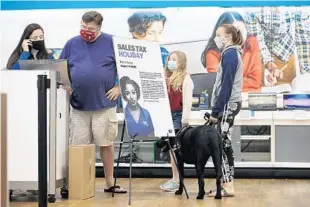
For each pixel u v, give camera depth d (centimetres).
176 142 447
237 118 619
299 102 623
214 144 422
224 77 433
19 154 420
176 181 495
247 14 635
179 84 511
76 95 449
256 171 626
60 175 431
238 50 439
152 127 431
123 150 634
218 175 426
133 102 426
